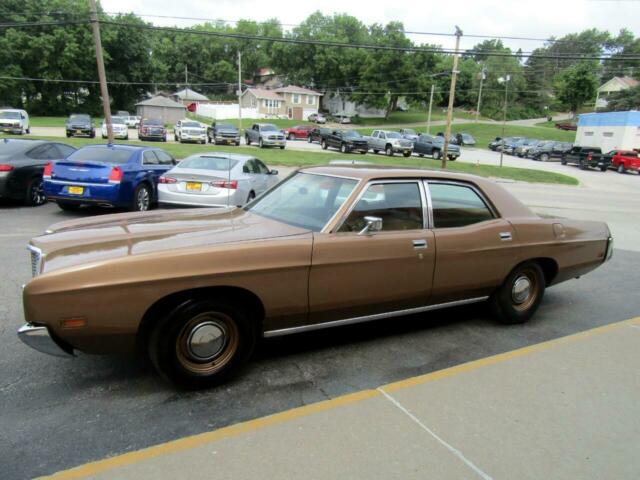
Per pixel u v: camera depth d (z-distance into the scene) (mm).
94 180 9273
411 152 39344
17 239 7594
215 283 3160
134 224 3879
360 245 3693
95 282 2879
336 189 3992
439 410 3180
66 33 67125
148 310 3090
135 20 74750
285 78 104188
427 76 83812
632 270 7531
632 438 2949
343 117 81750
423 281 4051
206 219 4074
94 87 74562
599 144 47094
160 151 11523
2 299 4945
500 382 3607
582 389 3543
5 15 63312
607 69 94688
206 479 2430
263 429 2891
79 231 3646
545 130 76250
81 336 2936
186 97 93188
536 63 111688
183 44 110500
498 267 4480
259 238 3463
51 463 2512
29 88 67125
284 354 3961
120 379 3430
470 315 5113
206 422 2945
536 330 4758
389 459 2646
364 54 89750
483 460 2678
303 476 2479
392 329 4613
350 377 3602
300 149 38375
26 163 10492
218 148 31547
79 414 2979
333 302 3662
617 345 4422
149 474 2455
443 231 4156
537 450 2793
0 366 3555
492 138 67125
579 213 15227
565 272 5078
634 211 16484
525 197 19062
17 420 2887
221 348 3352
